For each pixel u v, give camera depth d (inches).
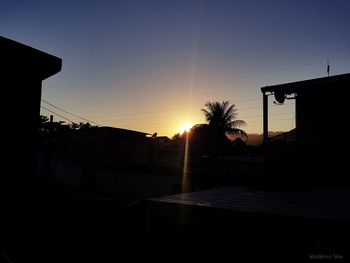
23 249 186.9
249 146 1417.3
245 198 245.8
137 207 269.3
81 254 284.0
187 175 847.7
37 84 186.5
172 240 247.3
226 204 213.0
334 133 418.6
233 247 219.9
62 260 266.5
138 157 1181.7
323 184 336.5
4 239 172.9
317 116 433.7
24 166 179.2
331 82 381.1
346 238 175.9
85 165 1057.5
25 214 184.5
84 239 297.7
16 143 175.0
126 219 300.0
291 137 515.2
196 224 237.9
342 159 334.0
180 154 1255.5
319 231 182.7
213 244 229.1
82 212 321.4
